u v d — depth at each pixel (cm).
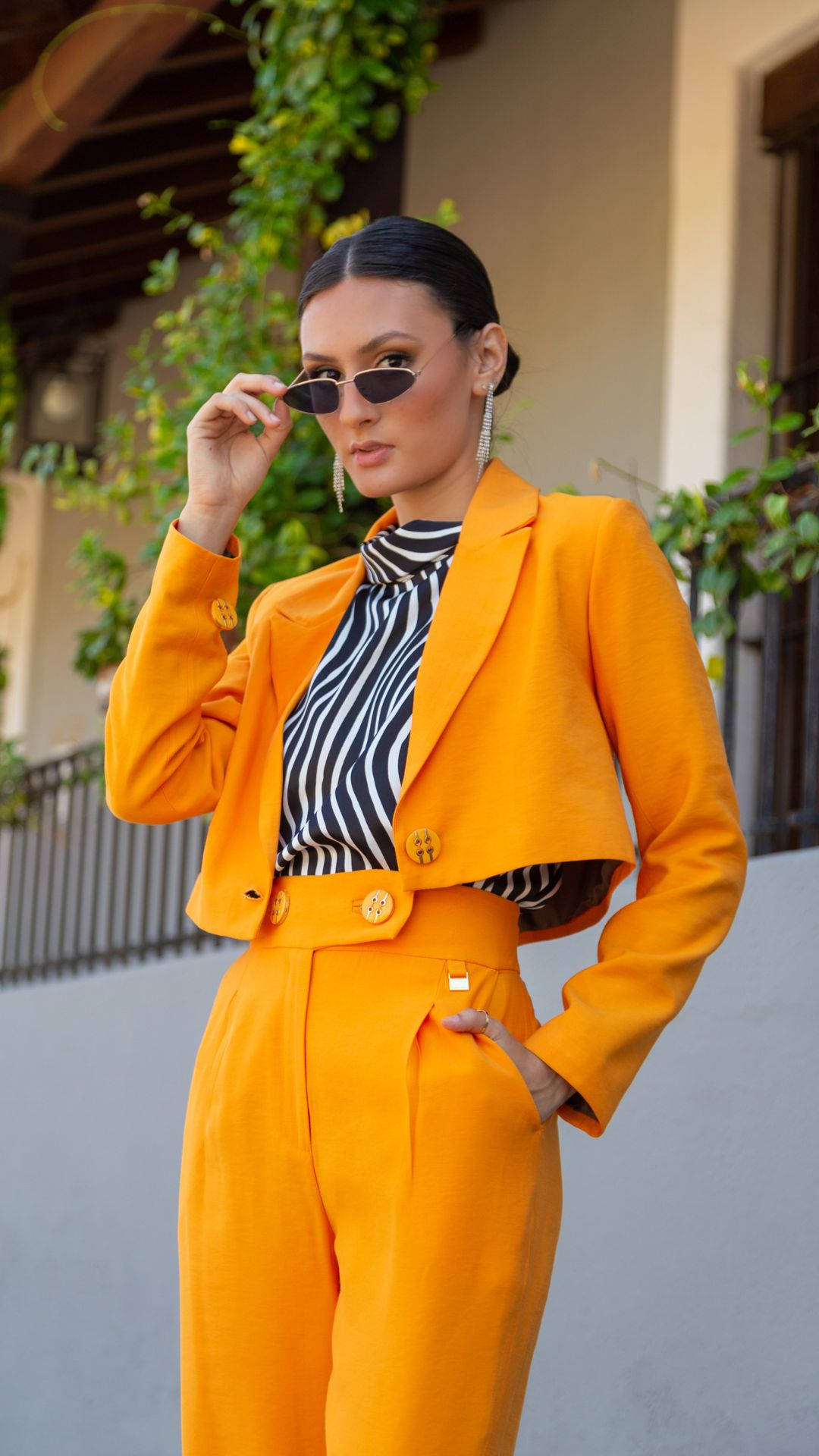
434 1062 164
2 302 834
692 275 550
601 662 182
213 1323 173
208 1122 177
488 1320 162
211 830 193
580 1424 300
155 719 192
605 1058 168
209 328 548
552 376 650
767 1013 285
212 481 198
